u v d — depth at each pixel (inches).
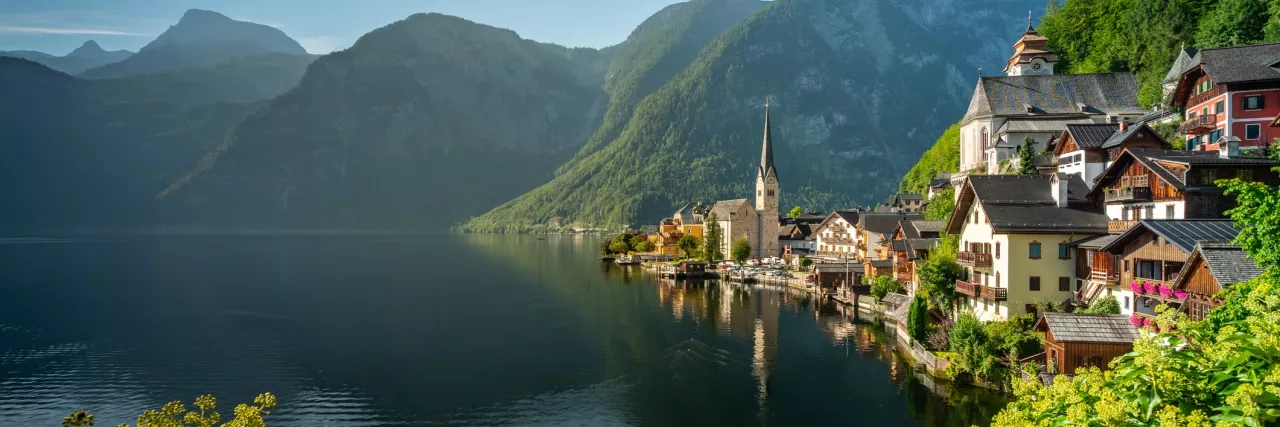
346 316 4557.1
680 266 7140.8
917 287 3873.0
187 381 3009.4
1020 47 6122.1
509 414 2583.7
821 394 2699.3
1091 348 2101.4
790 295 5502.0
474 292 5777.6
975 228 3011.8
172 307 4918.8
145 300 5255.9
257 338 3846.0
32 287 6028.5
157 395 2829.7
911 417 2373.3
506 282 6579.7
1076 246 2640.3
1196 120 3174.2
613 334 3917.3
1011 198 2849.4
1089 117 4800.7
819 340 3619.6
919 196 7593.5
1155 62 4968.0
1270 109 3009.4
